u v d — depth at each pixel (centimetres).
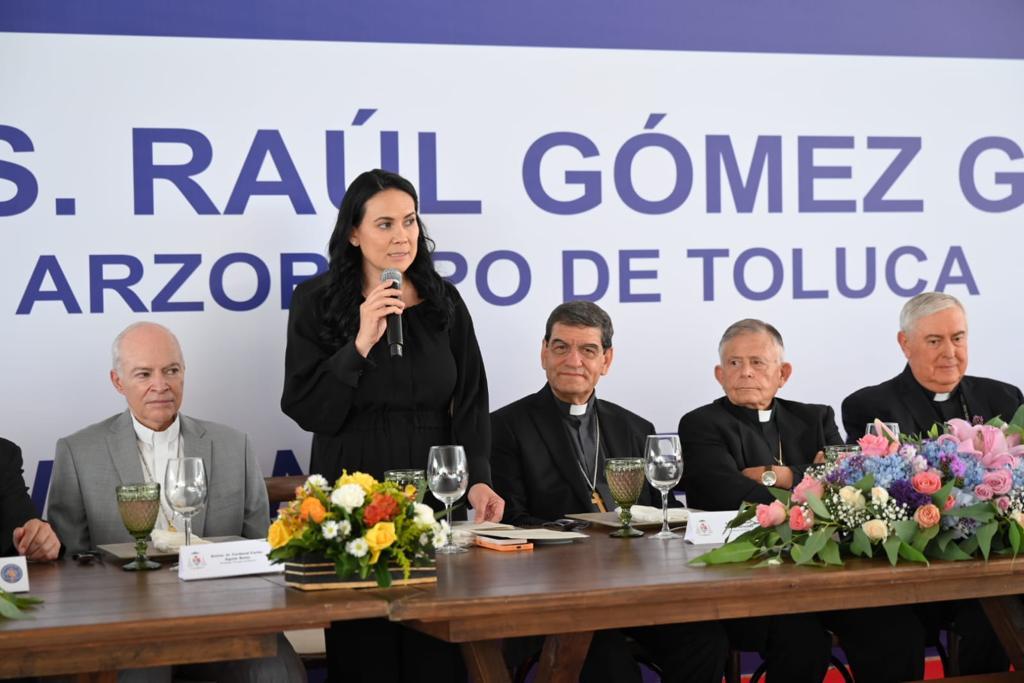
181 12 496
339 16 512
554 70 535
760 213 559
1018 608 327
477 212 527
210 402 500
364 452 405
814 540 295
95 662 239
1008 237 583
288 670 326
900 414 509
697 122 551
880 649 365
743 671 549
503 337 530
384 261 402
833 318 566
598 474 452
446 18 523
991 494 303
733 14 555
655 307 547
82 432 387
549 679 280
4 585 271
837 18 566
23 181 482
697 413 463
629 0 543
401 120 519
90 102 488
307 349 406
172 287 496
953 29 580
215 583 283
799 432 476
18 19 481
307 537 269
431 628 265
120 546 336
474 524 363
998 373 584
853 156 569
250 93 504
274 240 506
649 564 298
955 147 581
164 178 496
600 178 540
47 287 484
